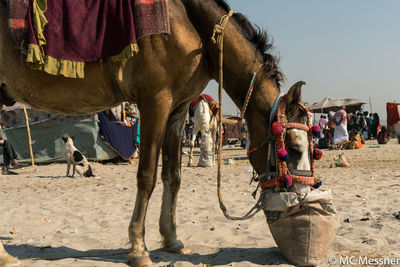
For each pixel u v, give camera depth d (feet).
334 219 10.44
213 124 42.47
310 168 10.29
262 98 10.51
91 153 46.34
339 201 19.54
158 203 20.90
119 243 13.52
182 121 12.10
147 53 10.32
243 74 10.73
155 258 11.43
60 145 46.57
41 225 16.46
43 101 10.98
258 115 10.55
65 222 17.03
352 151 55.42
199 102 40.14
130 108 42.27
